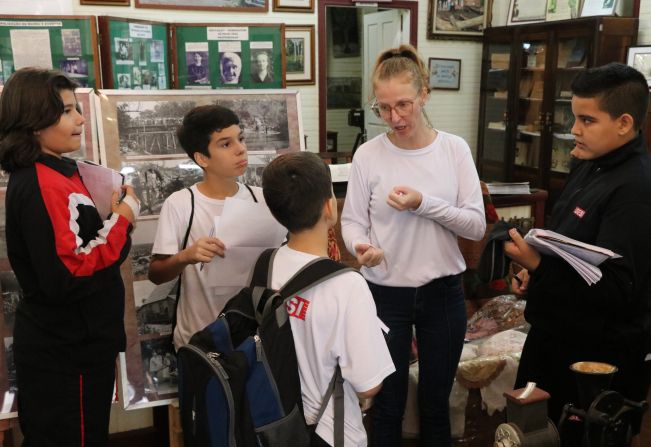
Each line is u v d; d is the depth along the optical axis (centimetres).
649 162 156
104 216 174
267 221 178
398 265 200
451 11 630
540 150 591
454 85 655
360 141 723
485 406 246
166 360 219
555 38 556
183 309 192
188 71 301
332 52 789
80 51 254
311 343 137
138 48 284
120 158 219
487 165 660
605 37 512
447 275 201
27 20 244
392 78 184
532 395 136
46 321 165
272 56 304
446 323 204
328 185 143
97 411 175
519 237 168
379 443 214
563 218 173
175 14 510
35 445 170
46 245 152
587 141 159
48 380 167
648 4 520
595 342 164
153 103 224
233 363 133
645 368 168
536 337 181
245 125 236
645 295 158
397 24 631
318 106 583
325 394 139
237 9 530
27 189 153
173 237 184
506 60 618
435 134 201
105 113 218
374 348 135
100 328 170
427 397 212
